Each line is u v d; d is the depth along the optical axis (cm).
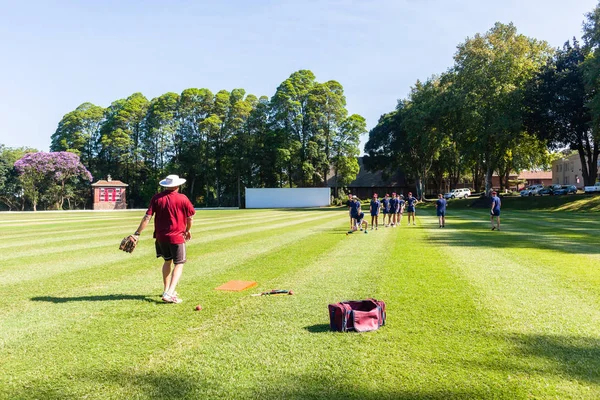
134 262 1005
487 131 4259
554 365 394
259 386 357
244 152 6544
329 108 6347
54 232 1886
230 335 482
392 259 1009
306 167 6156
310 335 479
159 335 483
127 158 7125
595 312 555
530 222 2336
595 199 4019
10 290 710
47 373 386
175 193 642
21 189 6581
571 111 4278
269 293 668
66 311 580
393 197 2167
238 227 2102
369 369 388
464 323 514
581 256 1032
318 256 1073
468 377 371
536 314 548
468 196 6731
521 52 4300
